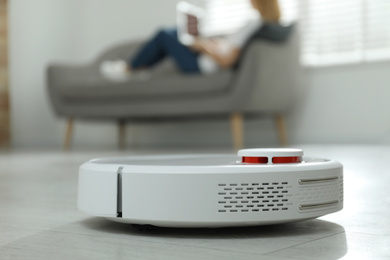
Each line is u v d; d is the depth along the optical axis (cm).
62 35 504
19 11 483
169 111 368
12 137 484
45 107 502
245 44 332
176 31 369
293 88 360
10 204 104
